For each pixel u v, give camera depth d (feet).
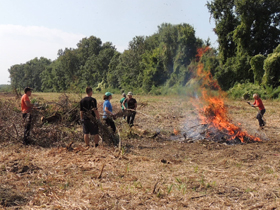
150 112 54.60
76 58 313.32
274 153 24.41
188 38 154.10
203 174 18.39
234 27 128.88
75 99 37.27
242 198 14.61
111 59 263.70
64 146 26.76
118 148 25.21
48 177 17.43
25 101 26.84
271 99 97.40
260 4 119.34
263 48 123.85
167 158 22.85
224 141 29.73
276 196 14.67
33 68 394.93
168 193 15.08
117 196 14.69
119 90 212.43
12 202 13.93
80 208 13.30
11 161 20.03
